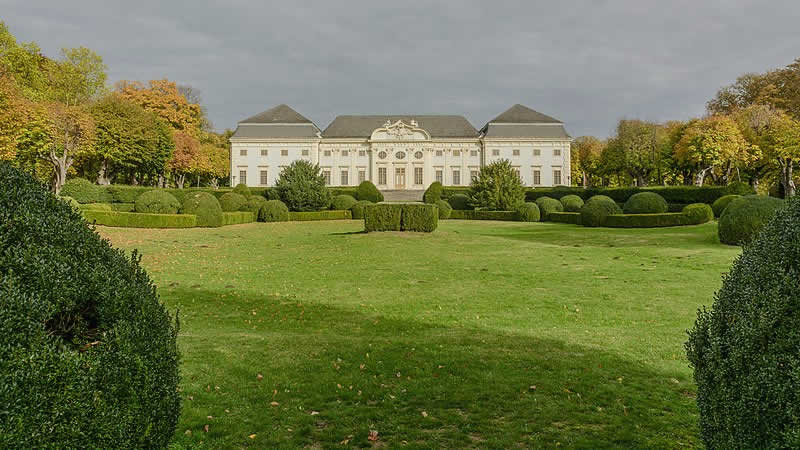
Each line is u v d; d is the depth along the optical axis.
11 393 2.20
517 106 81.44
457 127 81.25
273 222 38.88
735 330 2.91
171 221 30.27
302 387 6.07
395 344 7.82
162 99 59.06
